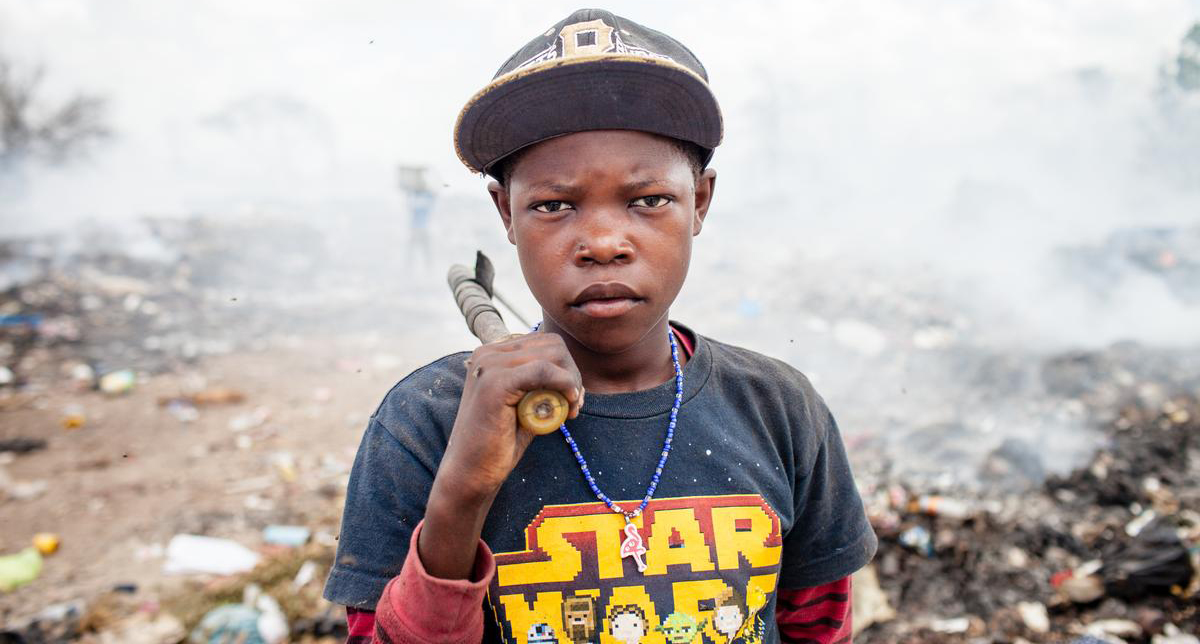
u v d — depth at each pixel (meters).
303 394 6.59
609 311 1.03
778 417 1.26
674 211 1.06
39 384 6.87
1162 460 4.39
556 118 1.00
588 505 1.12
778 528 1.18
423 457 1.12
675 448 1.16
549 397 0.89
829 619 1.38
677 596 1.10
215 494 4.56
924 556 3.54
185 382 6.91
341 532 1.13
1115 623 3.05
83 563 3.77
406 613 0.95
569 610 1.09
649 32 1.11
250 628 3.12
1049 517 3.81
